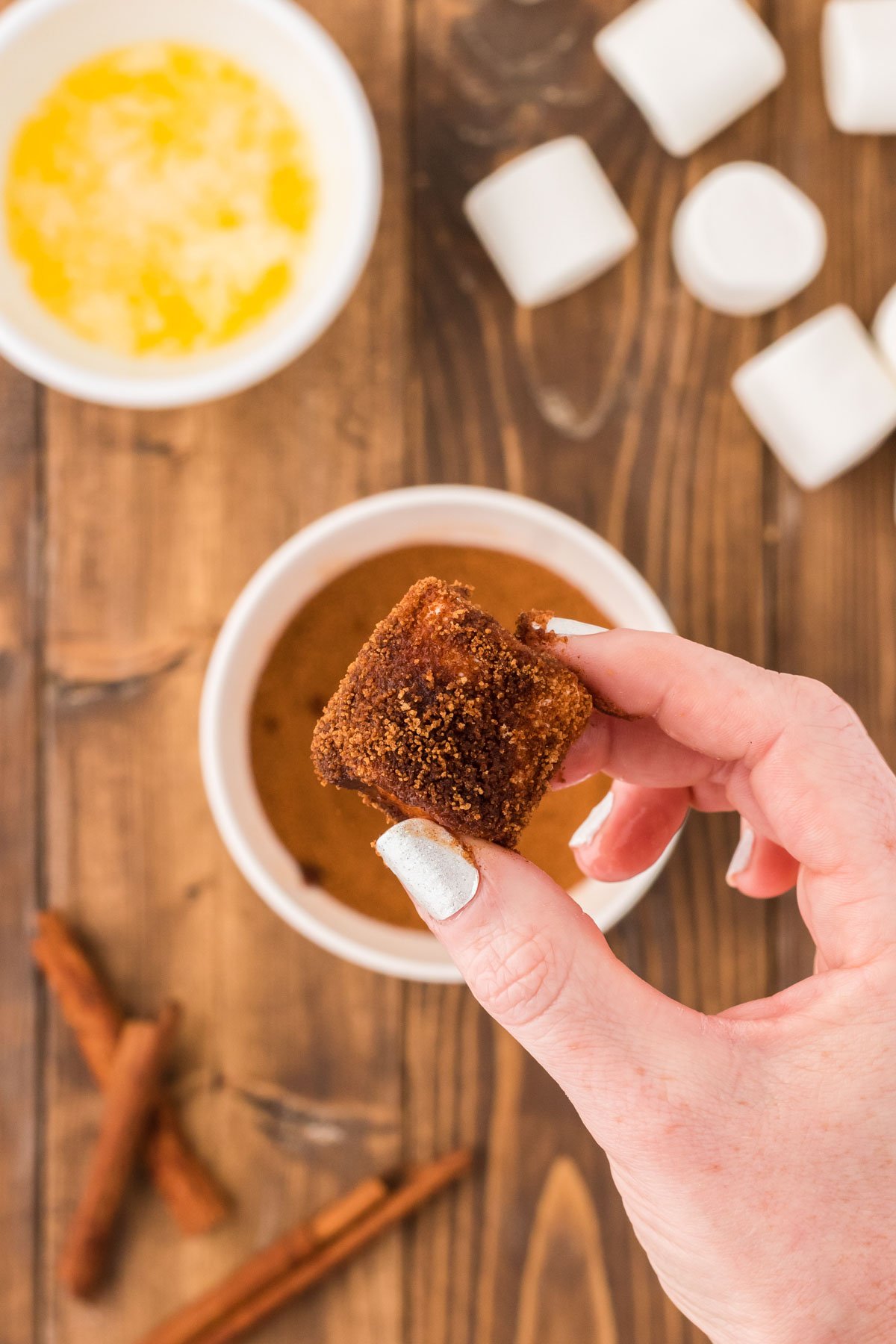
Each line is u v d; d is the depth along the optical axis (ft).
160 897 1.36
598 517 1.38
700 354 1.38
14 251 1.34
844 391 1.35
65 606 1.36
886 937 1.04
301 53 1.30
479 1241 1.36
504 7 1.38
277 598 1.26
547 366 1.38
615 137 1.38
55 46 1.33
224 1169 1.36
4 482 1.36
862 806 1.06
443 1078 1.36
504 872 1.01
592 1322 1.36
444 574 1.28
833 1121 1.00
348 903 1.27
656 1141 1.00
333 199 1.34
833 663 1.39
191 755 1.36
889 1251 1.01
